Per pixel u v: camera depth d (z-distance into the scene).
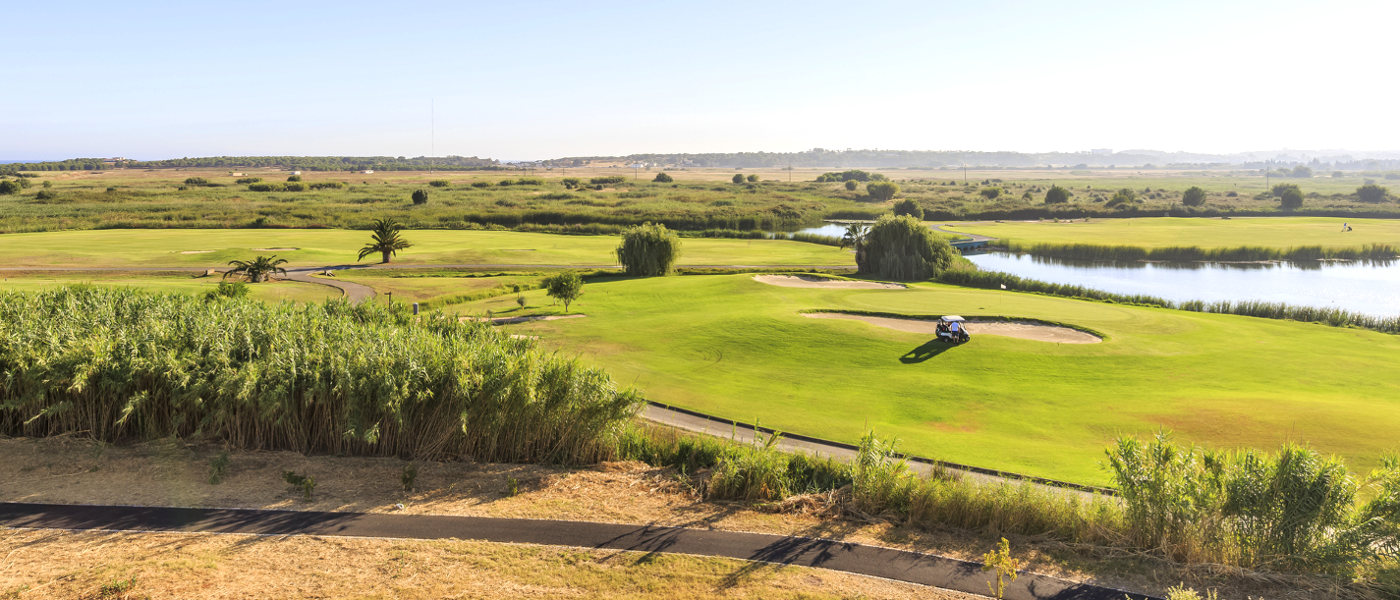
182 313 25.97
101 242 112.06
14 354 20.88
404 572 14.80
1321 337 57.16
